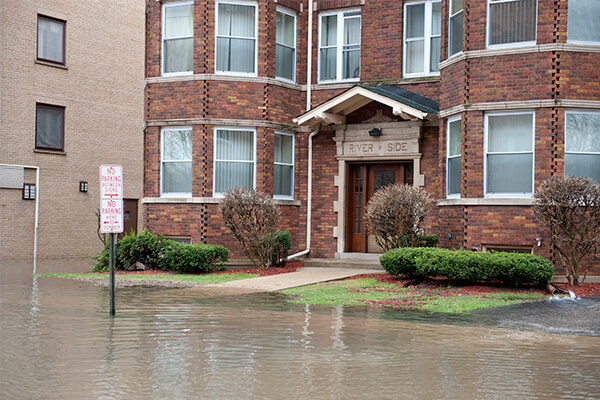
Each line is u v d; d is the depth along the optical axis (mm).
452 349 8227
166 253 17328
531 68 15102
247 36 19562
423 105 17516
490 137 15680
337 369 7168
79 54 26625
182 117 19281
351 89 17812
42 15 25188
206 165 19047
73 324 9820
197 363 7398
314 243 19797
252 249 17688
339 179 19422
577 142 15023
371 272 17156
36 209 24906
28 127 24672
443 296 12781
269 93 19500
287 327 9641
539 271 13133
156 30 19656
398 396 6176
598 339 8914
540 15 15102
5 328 9469
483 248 15523
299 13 20359
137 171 29375
